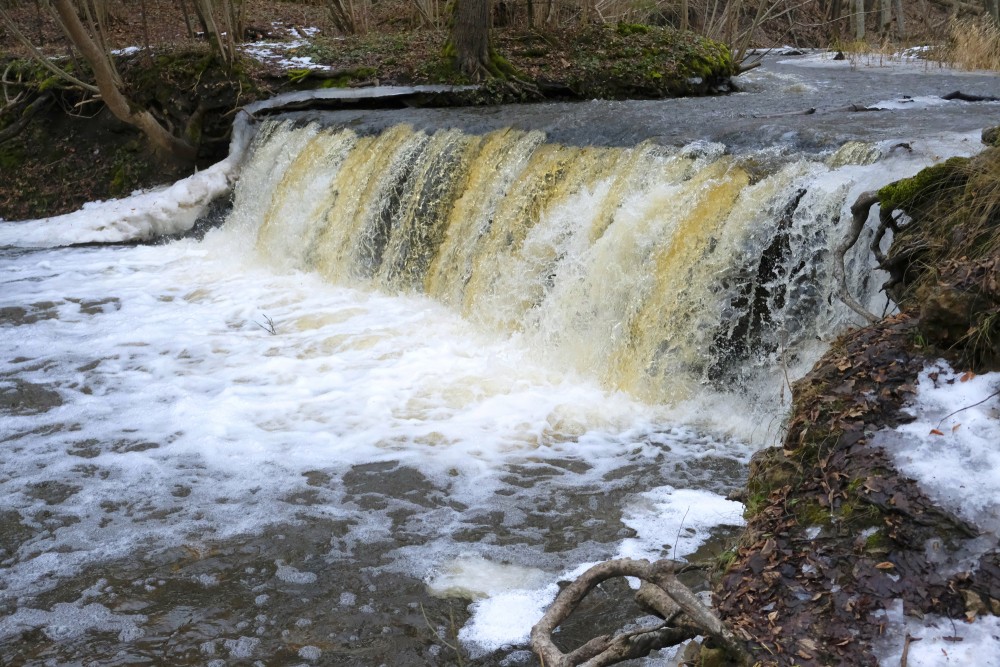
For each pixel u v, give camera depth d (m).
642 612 4.31
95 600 4.55
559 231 8.41
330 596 4.56
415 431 6.50
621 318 7.51
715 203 7.06
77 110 15.10
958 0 25.23
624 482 5.70
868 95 12.12
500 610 4.41
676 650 3.84
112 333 8.84
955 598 2.97
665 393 6.91
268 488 5.71
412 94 13.48
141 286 10.58
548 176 8.86
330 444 6.32
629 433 6.45
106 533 5.20
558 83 13.86
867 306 5.84
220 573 4.78
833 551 3.26
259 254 11.80
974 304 3.77
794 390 4.18
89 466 6.04
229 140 13.84
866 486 3.37
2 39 16.94
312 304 9.73
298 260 11.28
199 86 13.77
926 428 3.55
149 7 18.58
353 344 8.38
